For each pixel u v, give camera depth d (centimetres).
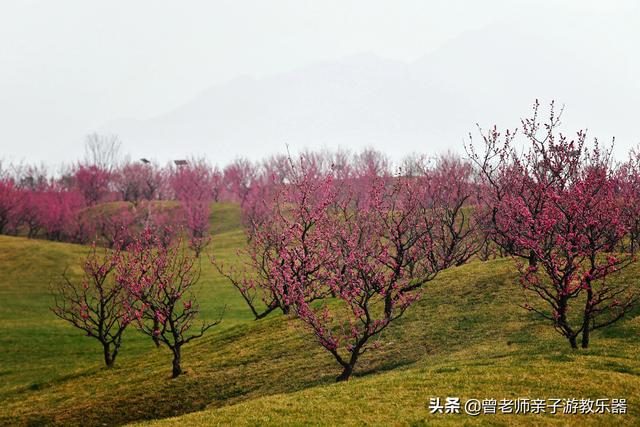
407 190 4309
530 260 3966
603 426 2048
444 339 3409
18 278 7644
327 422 2194
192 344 4678
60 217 11638
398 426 2086
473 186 5753
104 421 3269
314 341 3881
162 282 4103
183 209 11431
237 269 7875
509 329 3331
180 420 2478
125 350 5147
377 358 3369
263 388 3319
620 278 3644
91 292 7144
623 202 4166
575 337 2920
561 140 3297
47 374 4622
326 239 4134
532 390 2352
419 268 4722
